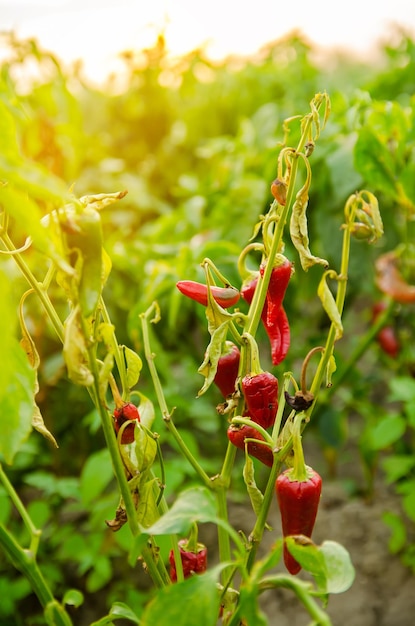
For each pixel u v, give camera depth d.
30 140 1.48
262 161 1.55
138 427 0.64
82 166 2.24
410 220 1.21
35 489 1.45
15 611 1.14
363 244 1.35
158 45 1.96
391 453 1.68
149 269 1.30
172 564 0.70
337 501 1.47
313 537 1.37
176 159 2.42
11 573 1.25
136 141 2.45
